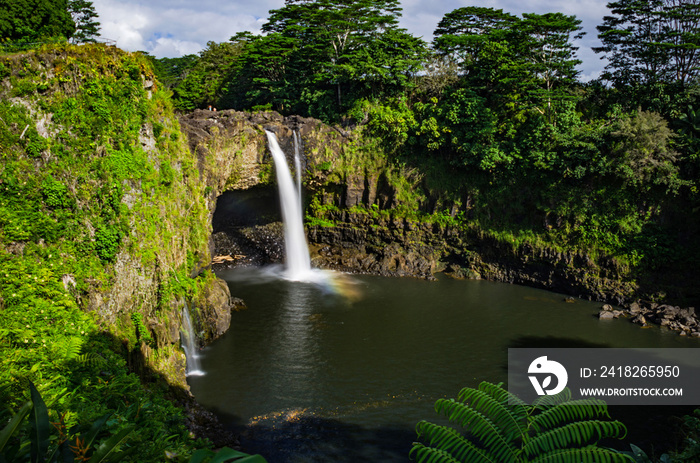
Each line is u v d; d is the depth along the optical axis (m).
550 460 9.88
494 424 10.92
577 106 57.06
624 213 48.97
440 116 57.00
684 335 38.84
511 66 52.75
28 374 14.33
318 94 60.00
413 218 58.25
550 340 37.66
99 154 25.80
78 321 20.80
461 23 67.19
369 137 59.25
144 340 25.84
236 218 64.25
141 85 29.09
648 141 46.75
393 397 28.83
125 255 25.84
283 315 42.03
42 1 38.38
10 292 19.95
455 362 33.50
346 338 37.34
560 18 54.94
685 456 11.75
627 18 54.38
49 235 22.59
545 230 52.44
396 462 22.98
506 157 52.91
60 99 24.56
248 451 23.48
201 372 31.56
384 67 59.38
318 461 22.95
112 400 15.16
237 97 71.44
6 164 22.25
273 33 65.81
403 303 45.81
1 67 23.05
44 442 6.20
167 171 31.50
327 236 61.25
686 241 46.69
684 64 53.84
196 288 34.56
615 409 27.84
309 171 57.88
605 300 47.50
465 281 54.00
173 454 10.62
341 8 64.38
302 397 28.67
